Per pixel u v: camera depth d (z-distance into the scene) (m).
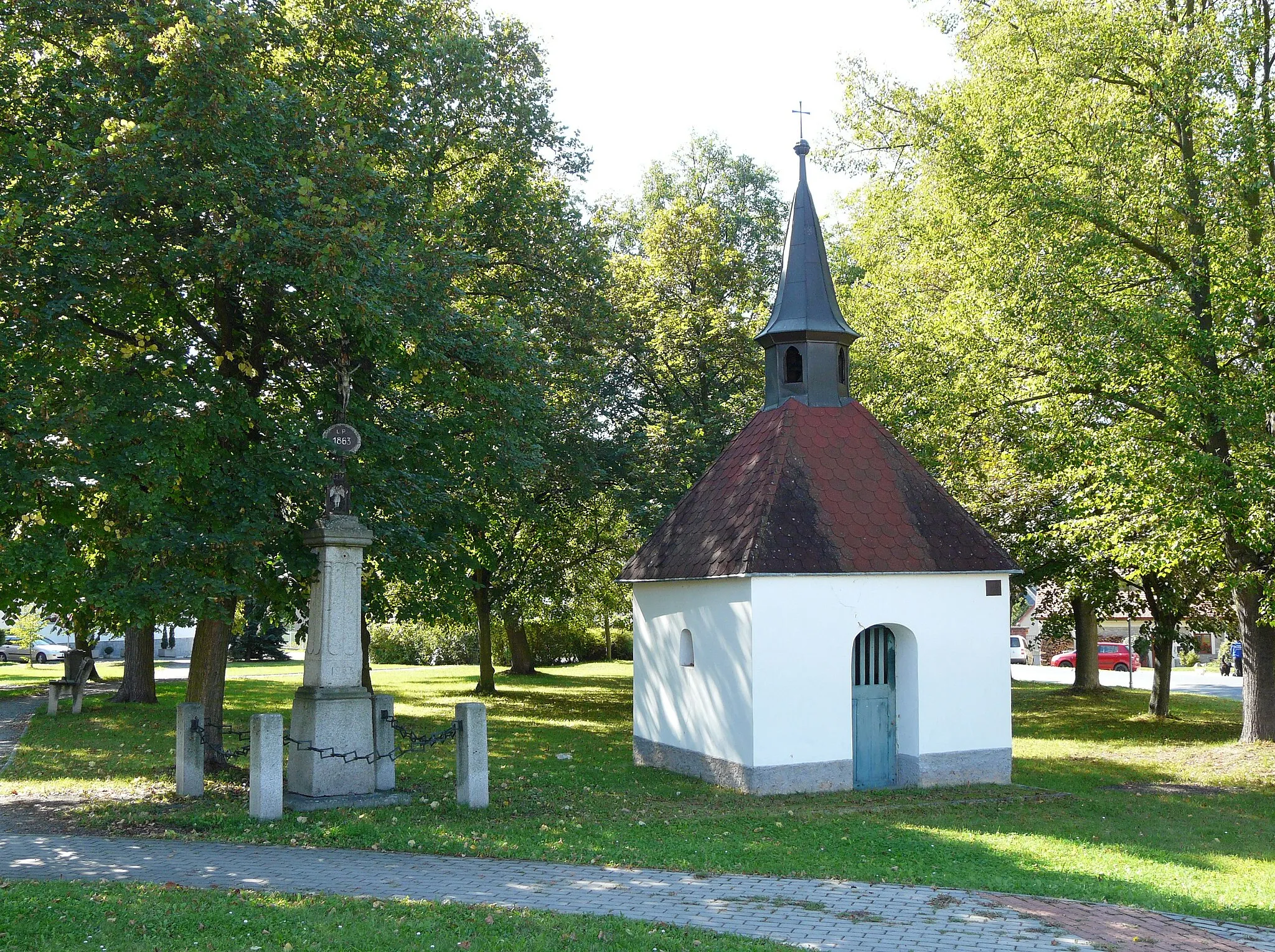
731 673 16.27
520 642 41.06
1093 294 19.45
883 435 18.33
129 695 28.61
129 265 14.01
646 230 33.84
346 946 7.56
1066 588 27.64
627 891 9.59
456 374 17.97
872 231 28.89
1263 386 17.89
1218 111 19.00
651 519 27.83
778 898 9.44
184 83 13.41
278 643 57.41
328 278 13.38
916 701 16.56
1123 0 20.50
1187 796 16.39
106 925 7.82
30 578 12.69
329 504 14.54
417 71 20.36
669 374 31.03
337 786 14.06
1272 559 19.64
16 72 14.49
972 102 21.16
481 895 9.29
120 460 12.78
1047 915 9.05
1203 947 8.27
